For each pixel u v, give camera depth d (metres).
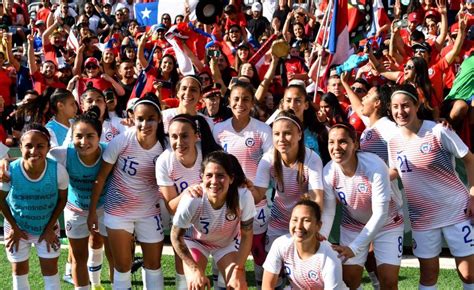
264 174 5.72
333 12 8.65
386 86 6.25
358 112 7.41
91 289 6.95
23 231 6.00
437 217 5.65
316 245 5.14
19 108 8.28
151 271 6.06
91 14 14.95
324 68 9.00
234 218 5.34
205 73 9.22
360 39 10.10
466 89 7.71
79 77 9.65
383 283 5.68
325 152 6.28
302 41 11.22
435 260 5.73
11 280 7.21
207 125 5.82
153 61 10.48
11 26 15.44
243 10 13.71
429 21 10.88
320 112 6.94
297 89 6.13
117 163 5.91
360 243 5.40
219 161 5.14
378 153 6.08
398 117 5.59
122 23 14.59
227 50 10.55
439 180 5.61
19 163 5.84
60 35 12.45
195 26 11.70
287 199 5.74
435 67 8.60
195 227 5.45
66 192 6.00
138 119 5.75
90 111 6.45
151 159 5.86
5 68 11.23
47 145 5.79
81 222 6.31
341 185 5.57
